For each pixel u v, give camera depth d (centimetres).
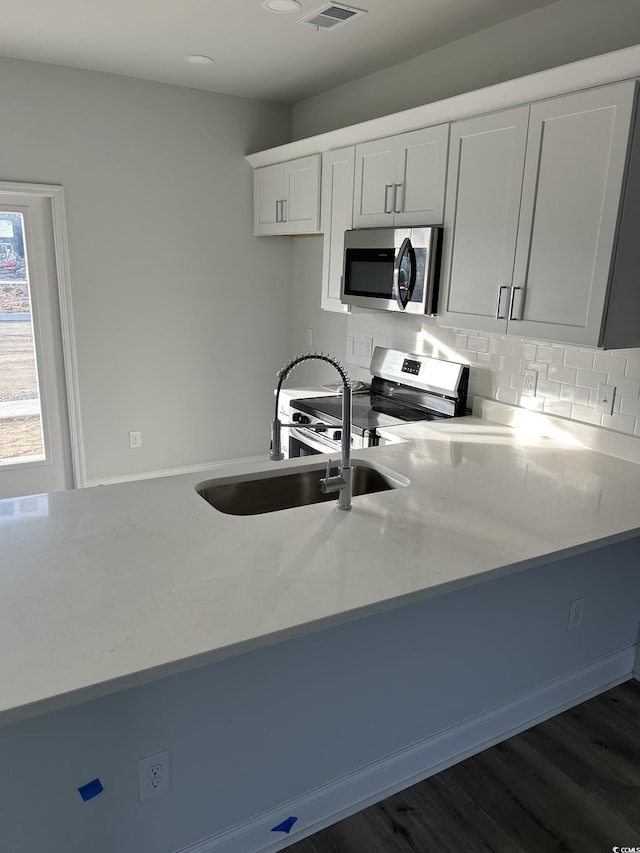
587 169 212
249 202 445
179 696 155
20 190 367
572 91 215
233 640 130
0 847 142
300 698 175
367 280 321
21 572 155
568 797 201
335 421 313
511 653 220
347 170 335
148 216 409
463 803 197
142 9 277
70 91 369
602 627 246
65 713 142
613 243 207
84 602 142
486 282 257
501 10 267
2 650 124
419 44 312
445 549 174
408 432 290
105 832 154
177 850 166
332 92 402
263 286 465
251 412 482
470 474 236
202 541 175
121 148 391
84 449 418
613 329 218
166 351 435
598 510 203
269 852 179
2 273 380
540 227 231
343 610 142
